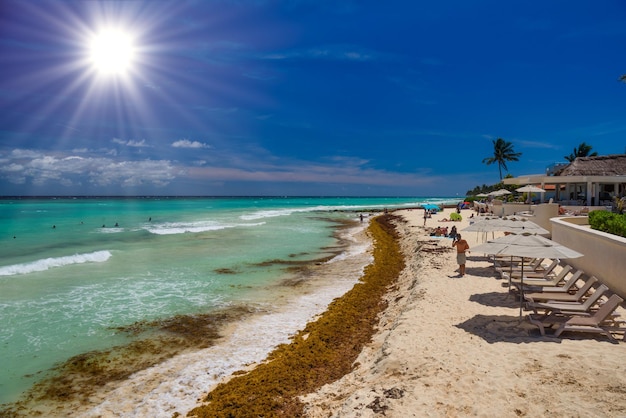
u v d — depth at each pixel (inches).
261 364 347.6
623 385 223.9
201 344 395.2
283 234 1342.3
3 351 378.6
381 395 242.7
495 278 532.4
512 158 2790.4
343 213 2854.3
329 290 595.5
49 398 299.9
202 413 269.9
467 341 313.3
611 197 1195.9
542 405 212.7
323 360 350.6
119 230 1398.9
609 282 428.8
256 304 524.1
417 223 1502.2
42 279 652.1
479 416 209.9
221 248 994.7
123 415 276.5
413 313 394.9
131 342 400.8
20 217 1999.3
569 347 284.8
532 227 479.8
